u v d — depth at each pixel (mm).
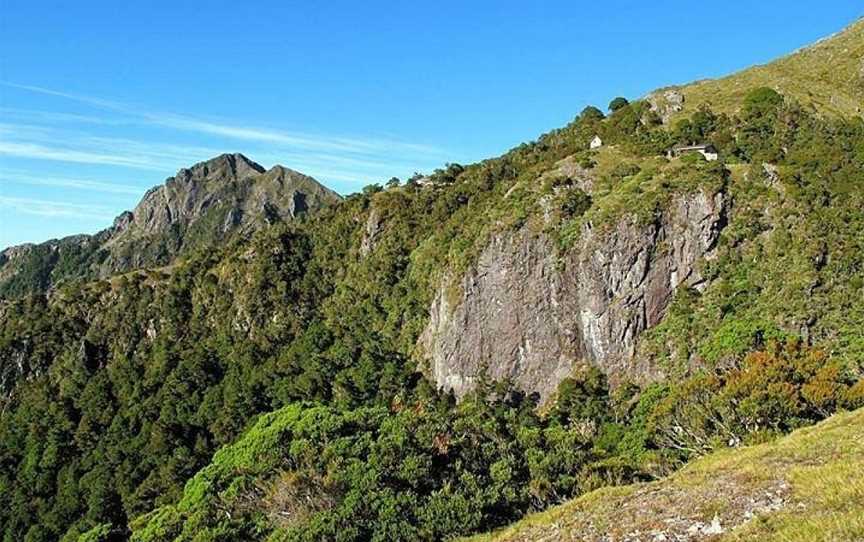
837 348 70938
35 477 103562
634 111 120938
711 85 130875
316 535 31766
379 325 119312
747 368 60219
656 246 87875
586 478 45000
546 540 22562
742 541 16984
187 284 142500
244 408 103938
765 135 103125
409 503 34719
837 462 21609
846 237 80125
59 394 126375
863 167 88875
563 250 93875
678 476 27047
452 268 108188
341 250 139875
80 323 140625
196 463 92000
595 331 89062
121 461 99250
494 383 94188
